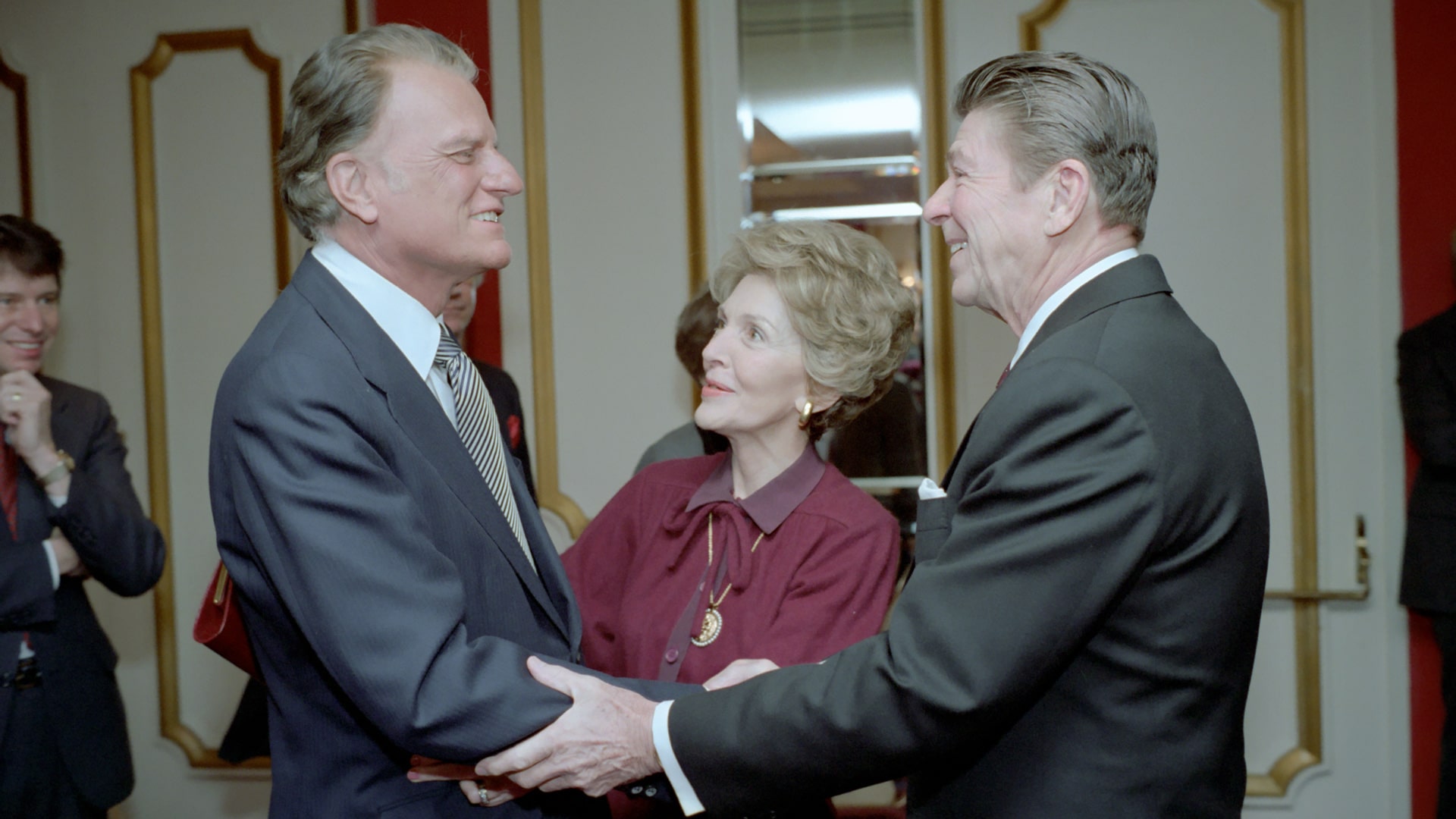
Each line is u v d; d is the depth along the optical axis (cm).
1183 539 106
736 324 145
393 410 117
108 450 227
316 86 119
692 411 310
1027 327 122
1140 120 117
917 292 304
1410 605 282
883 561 143
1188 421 106
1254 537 112
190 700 330
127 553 216
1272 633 299
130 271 329
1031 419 107
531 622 127
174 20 324
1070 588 102
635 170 310
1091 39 294
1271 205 291
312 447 109
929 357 303
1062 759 109
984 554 106
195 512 329
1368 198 288
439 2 313
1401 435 288
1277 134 290
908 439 302
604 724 118
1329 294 290
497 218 127
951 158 124
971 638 104
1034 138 117
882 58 303
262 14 321
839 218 307
